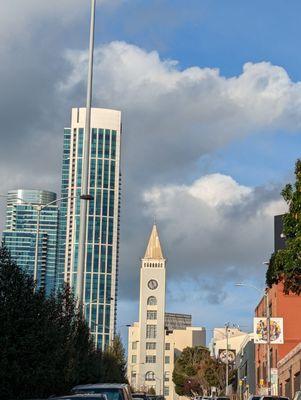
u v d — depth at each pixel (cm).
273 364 7681
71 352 3616
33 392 2800
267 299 5775
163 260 19112
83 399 1741
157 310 18838
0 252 2720
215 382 13850
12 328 2548
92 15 4284
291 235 2953
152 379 18412
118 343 9012
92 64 4250
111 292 9769
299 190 2888
